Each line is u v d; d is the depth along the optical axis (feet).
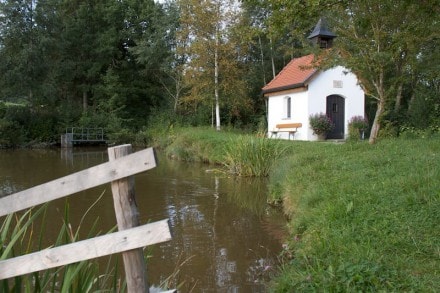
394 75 41.42
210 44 83.30
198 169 53.52
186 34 84.94
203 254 21.40
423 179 20.74
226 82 85.97
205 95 86.74
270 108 80.74
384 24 36.09
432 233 15.47
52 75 102.42
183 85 103.60
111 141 99.25
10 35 93.97
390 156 29.32
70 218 28.17
